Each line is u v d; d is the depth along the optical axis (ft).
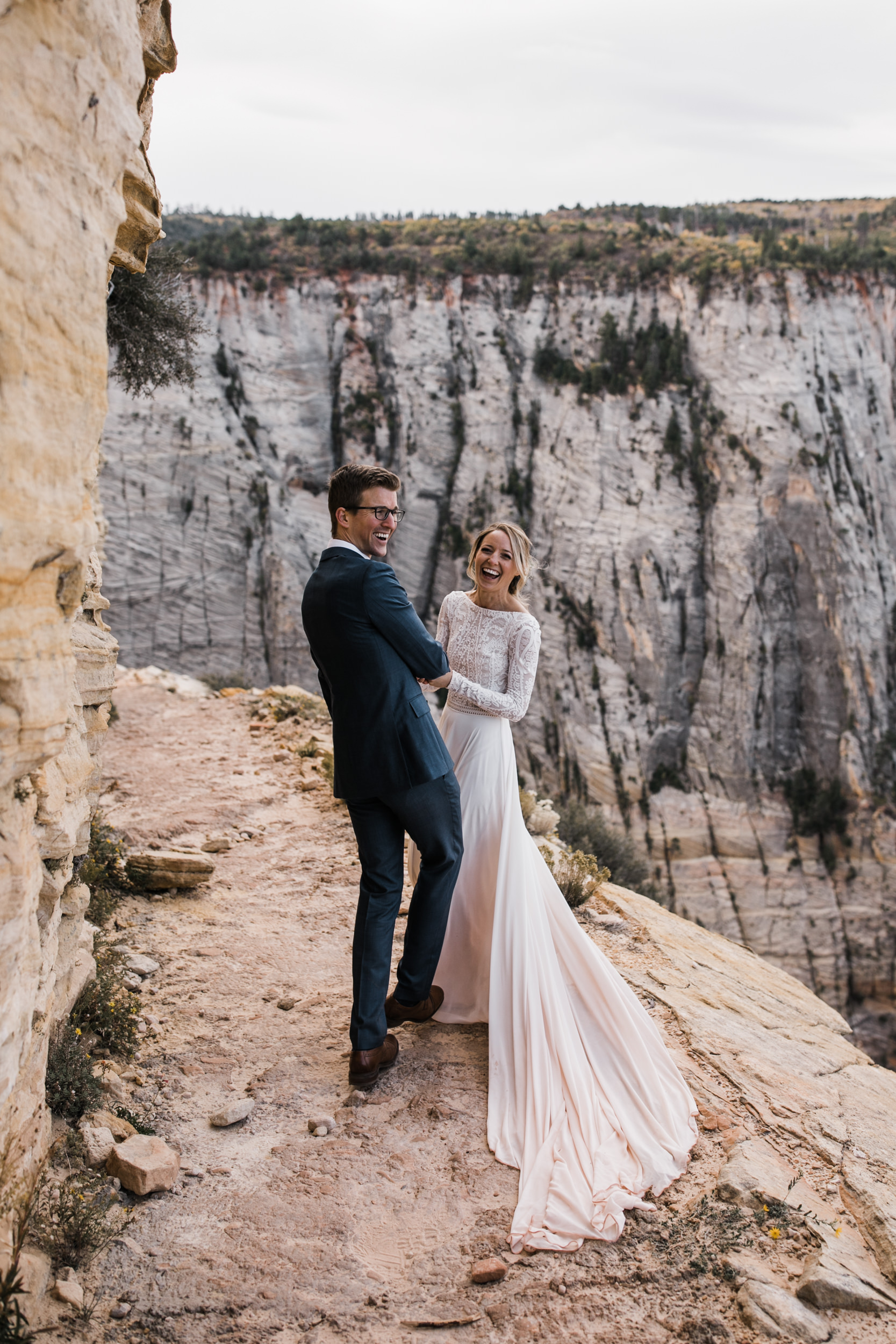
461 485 177.78
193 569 164.96
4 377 6.12
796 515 168.45
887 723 166.81
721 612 169.68
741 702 167.12
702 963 15.67
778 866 160.45
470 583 175.83
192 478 165.89
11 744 6.74
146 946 15.29
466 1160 9.90
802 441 170.09
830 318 176.65
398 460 178.40
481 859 12.20
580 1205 8.94
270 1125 10.55
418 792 10.84
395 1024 12.60
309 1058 11.98
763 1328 7.58
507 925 11.17
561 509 175.52
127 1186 9.23
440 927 11.76
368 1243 8.71
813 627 167.73
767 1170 9.71
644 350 178.29
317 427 178.29
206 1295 8.00
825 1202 9.41
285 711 38.32
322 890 18.12
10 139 6.00
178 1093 11.17
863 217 323.98
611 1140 9.96
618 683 169.48
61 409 6.80
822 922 156.66
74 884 11.00
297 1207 9.14
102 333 7.36
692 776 167.53
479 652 12.26
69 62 6.57
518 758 168.66
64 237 6.68
